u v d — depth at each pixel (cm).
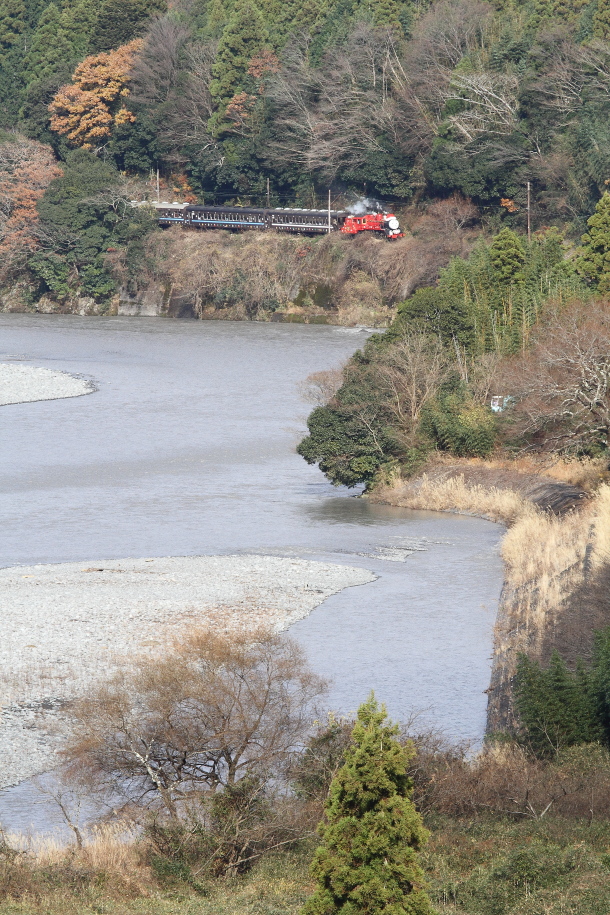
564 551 5406
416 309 8850
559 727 3145
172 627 4516
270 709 3058
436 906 2244
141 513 6825
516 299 9312
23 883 2448
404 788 1775
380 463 7581
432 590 5238
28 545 6016
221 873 2619
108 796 3048
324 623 4700
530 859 2394
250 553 5919
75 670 4003
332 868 1728
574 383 7169
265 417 10150
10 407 10500
